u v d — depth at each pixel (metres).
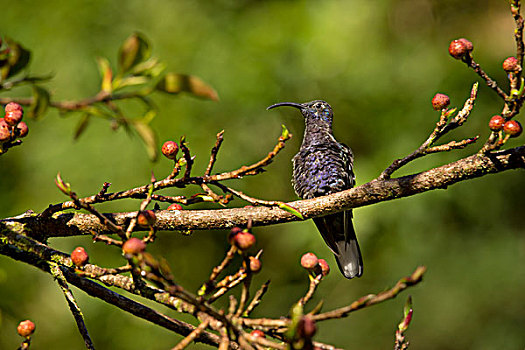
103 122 12.10
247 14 13.64
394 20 14.07
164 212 4.17
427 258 12.38
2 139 3.54
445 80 12.86
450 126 3.89
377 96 13.02
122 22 13.23
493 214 12.54
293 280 13.32
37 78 3.67
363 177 12.35
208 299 2.86
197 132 12.54
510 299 12.43
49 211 4.09
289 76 13.09
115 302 3.71
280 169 13.60
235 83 12.73
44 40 12.73
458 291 12.41
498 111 12.62
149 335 11.72
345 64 13.02
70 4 13.02
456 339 12.52
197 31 13.25
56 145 12.02
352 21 13.38
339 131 13.35
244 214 4.20
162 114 12.30
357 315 12.80
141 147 12.08
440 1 14.82
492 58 13.41
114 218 4.23
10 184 12.04
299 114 13.64
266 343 2.70
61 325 11.41
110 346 11.61
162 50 12.95
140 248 2.69
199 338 3.61
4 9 13.05
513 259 12.42
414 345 12.62
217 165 12.52
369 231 12.06
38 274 11.26
